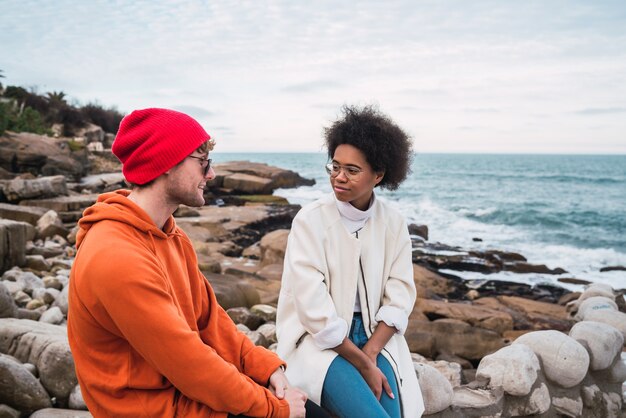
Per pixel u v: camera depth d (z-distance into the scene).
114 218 1.65
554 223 25.22
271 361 2.00
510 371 3.04
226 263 10.21
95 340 1.60
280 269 8.90
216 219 14.38
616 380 3.58
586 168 93.25
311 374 2.15
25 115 27.44
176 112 1.76
